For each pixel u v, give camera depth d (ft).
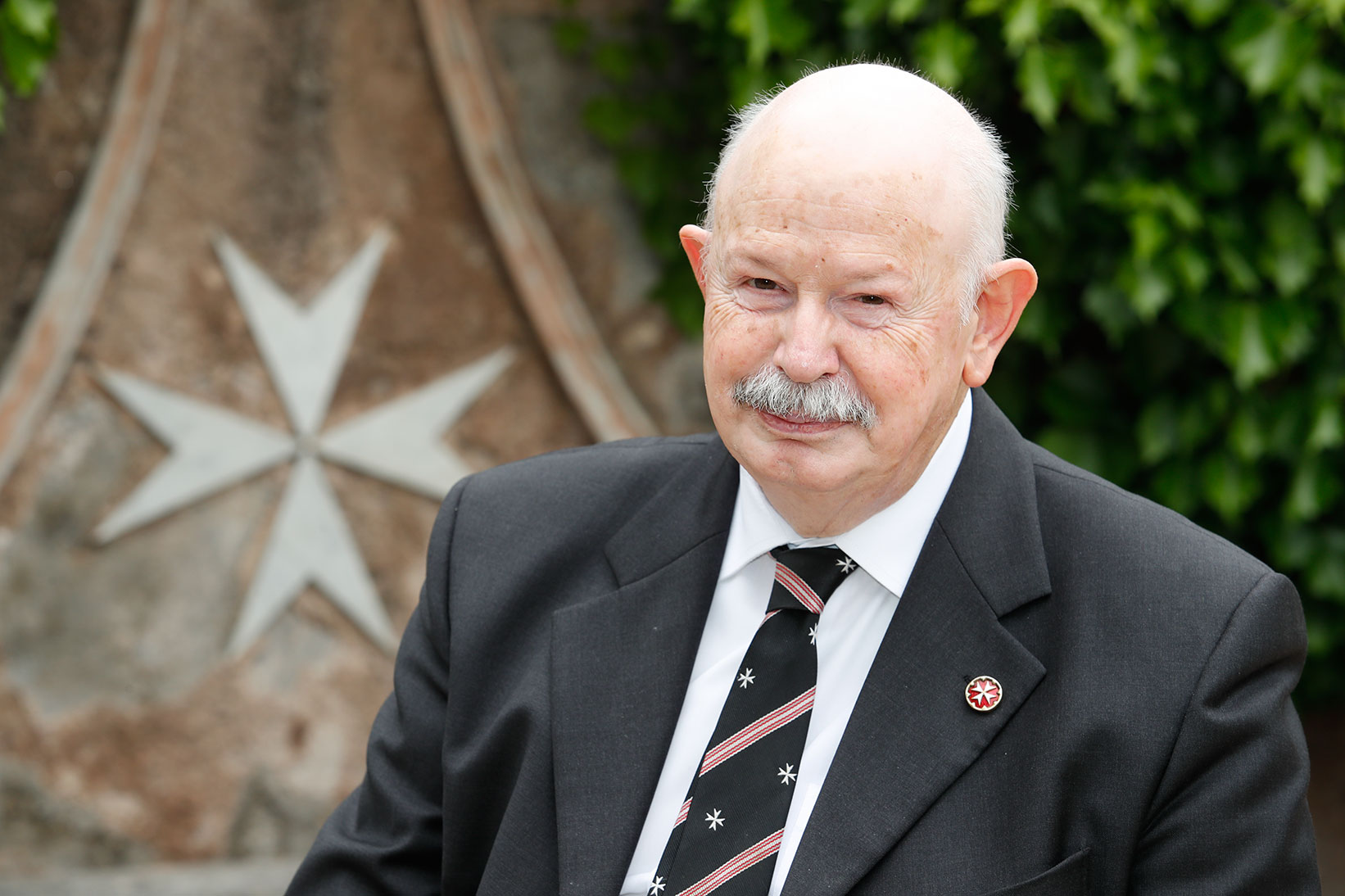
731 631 7.59
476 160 14.05
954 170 6.57
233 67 13.70
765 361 6.65
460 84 13.93
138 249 13.64
